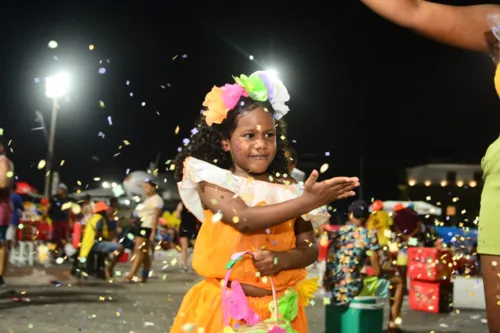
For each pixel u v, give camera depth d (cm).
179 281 1312
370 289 739
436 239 1091
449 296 1014
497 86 285
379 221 1146
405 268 836
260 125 331
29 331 713
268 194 322
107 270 1306
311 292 340
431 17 274
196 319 323
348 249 736
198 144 351
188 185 333
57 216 1658
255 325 289
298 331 332
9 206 963
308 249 331
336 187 300
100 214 1312
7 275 1293
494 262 272
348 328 729
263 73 339
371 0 276
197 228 454
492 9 279
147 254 1291
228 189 318
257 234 321
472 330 841
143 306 935
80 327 749
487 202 276
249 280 318
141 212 1290
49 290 1080
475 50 283
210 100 333
